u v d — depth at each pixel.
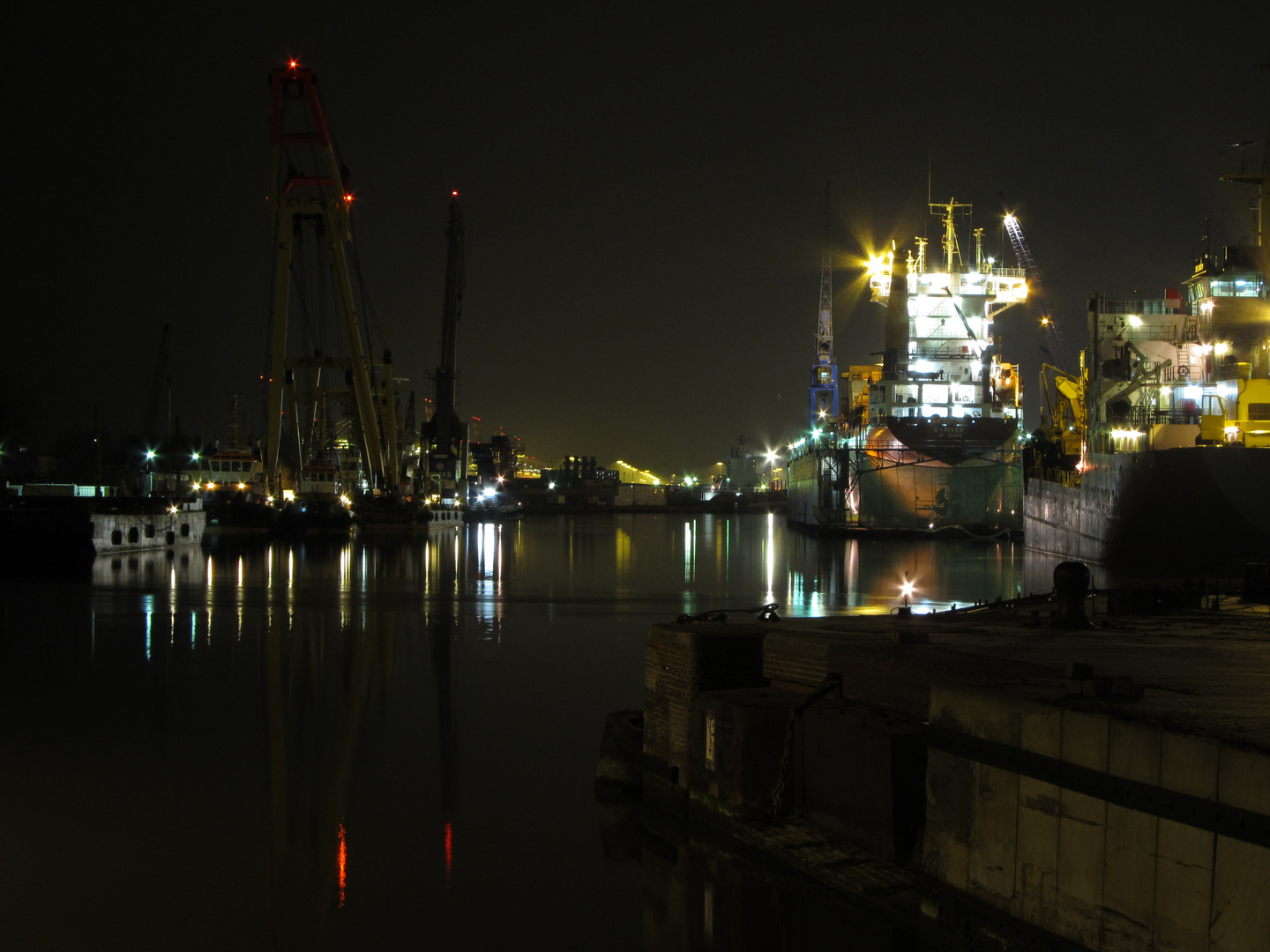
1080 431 84.06
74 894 13.43
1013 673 10.27
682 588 53.91
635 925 12.57
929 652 11.99
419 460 151.62
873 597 48.56
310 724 22.30
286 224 105.75
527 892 13.43
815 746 12.09
